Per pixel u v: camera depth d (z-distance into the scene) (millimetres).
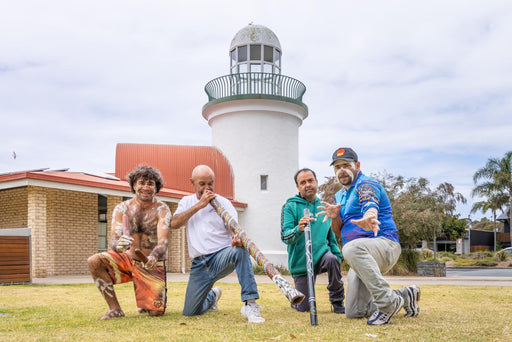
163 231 4504
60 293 7363
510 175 48906
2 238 9500
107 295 4488
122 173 19828
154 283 4574
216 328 3809
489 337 3398
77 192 15828
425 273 17750
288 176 21281
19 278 9672
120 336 3455
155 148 20594
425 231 19359
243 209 20531
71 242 15461
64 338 3391
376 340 3262
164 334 3527
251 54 21875
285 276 16125
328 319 4398
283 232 5004
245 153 20844
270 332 3594
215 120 21781
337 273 4918
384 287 3998
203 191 4641
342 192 4754
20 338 3398
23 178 12469
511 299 6484
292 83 21828
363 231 4305
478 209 52156
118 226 4484
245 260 4344
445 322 4129
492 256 45906
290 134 21562
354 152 4508
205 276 4566
